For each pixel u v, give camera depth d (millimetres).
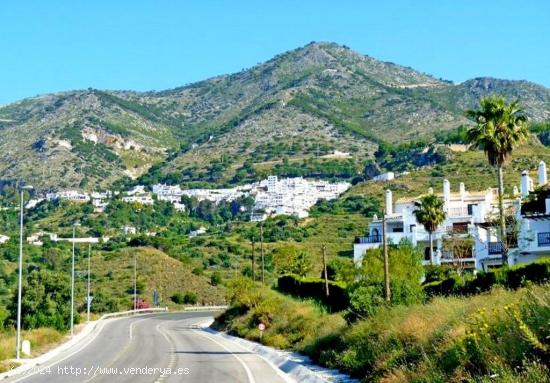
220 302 111438
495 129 48094
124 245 143625
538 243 54625
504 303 19094
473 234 65062
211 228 193375
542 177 70938
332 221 138500
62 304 74125
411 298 32875
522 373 13781
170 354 39250
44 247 144250
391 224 79938
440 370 17172
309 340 36125
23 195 38844
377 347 23938
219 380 26344
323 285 58438
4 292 94750
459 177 131625
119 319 83812
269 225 157625
